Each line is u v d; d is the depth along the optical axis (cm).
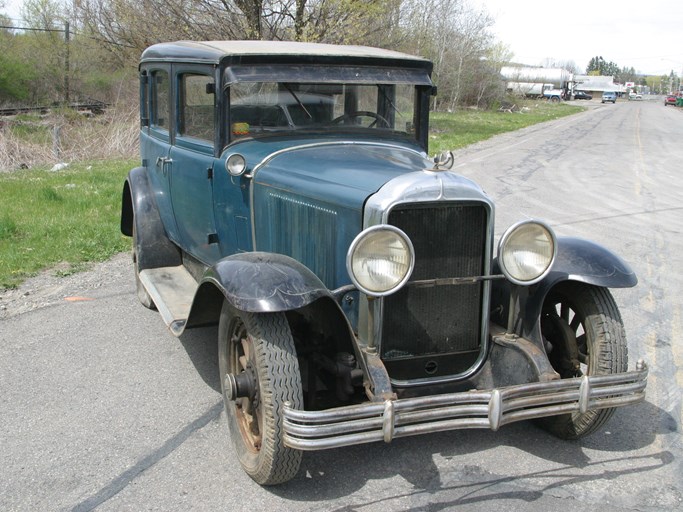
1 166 1462
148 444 370
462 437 383
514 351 353
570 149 2003
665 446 376
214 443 372
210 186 449
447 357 356
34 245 769
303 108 435
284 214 383
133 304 600
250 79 418
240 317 329
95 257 743
